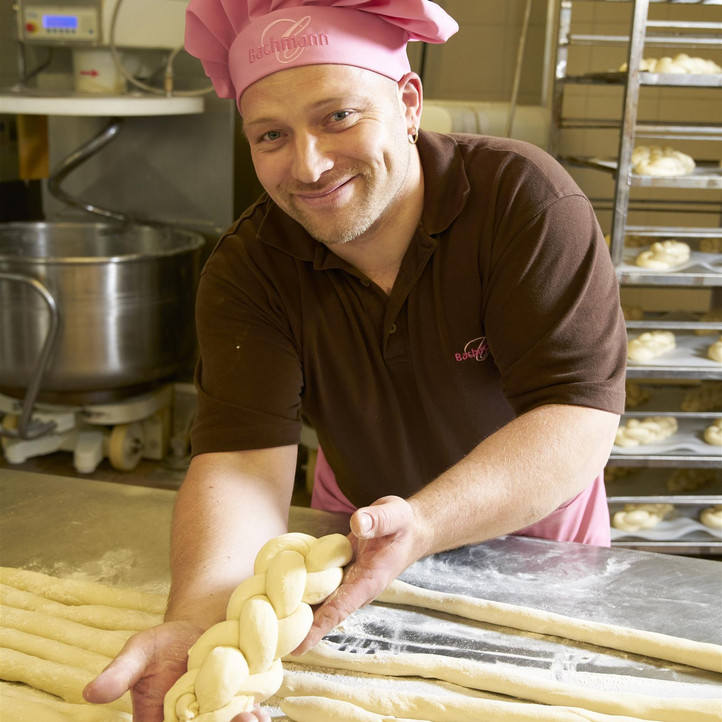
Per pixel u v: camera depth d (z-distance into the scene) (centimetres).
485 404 133
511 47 350
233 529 113
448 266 121
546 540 139
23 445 316
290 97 103
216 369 126
